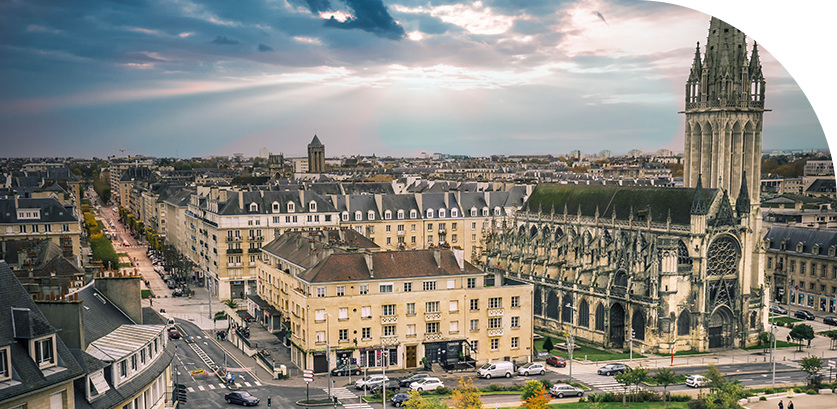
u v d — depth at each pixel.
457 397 84.44
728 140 158.12
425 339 120.56
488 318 124.62
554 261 168.75
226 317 168.62
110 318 68.44
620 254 152.88
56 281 84.19
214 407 96.06
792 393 104.88
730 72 157.25
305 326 115.94
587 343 153.75
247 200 197.62
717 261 147.25
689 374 121.44
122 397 56.16
